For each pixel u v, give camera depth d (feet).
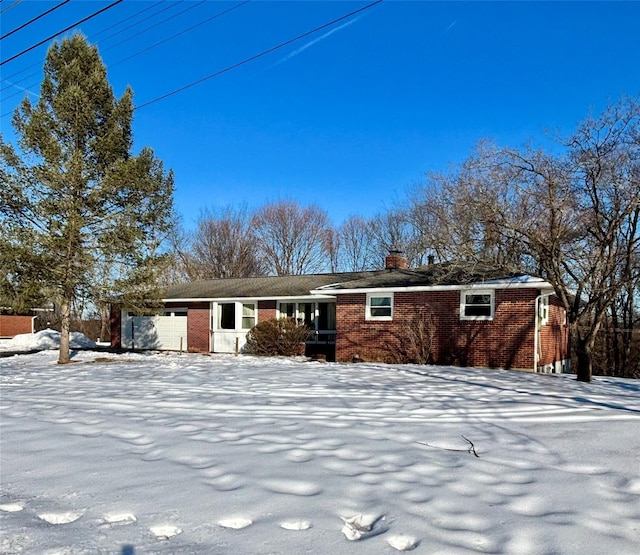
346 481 14.57
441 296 56.65
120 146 59.26
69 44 59.11
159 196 60.95
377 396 30.99
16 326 122.01
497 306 53.72
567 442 19.76
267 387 34.91
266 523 11.67
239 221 144.15
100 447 18.20
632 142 41.37
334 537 11.02
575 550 10.65
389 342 59.31
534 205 44.27
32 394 31.60
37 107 57.31
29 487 14.05
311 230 146.00
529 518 12.27
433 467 16.22
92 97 58.65
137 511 12.34
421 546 10.68
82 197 56.49
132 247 58.08
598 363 89.61
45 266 53.83
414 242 107.45
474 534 11.31
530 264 55.01
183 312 81.61
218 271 140.67
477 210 45.70
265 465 15.99
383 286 59.57
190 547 10.53
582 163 41.52
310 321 72.69
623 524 12.05
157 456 17.06
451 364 55.42
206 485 14.14
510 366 52.75
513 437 20.49
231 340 75.77
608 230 41.73
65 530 11.32
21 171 54.13
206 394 31.50
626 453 18.26
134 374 43.86
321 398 30.04
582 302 57.36
